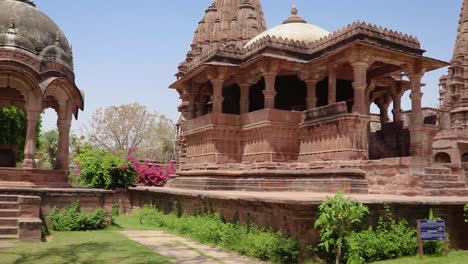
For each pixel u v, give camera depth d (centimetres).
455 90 4119
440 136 3484
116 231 1541
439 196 1500
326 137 1981
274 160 2111
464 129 3572
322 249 932
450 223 1168
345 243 907
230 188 2089
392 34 2142
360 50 1991
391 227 1013
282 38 2542
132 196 2392
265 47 2250
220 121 2283
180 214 1758
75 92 1864
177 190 1944
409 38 2188
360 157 1834
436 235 982
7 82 1662
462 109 3956
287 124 2153
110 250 1097
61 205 1534
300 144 2169
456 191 1594
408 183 1528
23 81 1677
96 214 1550
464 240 1185
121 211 2328
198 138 2466
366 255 928
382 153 2353
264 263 980
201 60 2547
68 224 1486
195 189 2125
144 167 3062
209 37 3612
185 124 2622
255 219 1134
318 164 1953
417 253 1002
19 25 1802
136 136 5909
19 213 1285
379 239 963
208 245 1249
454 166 1738
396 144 2322
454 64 4116
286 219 990
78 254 1034
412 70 2169
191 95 2642
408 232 1022
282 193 1539
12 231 1252
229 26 3528
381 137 2445
